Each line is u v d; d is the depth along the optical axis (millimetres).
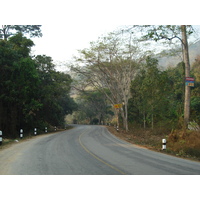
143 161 10062
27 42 30578
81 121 95812
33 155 11172
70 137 22672
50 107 37438
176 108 27531
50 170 7879
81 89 41375
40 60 36219
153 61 27875
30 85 28000
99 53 33156
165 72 27375
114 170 8062
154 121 30516
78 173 7520
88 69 36438
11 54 26562
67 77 39469
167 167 8781
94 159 10281
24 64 26969
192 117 21703
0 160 9750
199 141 14305
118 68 34406
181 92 30656
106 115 80812
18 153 11867
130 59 32906
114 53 32938
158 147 15961
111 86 37594
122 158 10773
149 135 24719
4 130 29672
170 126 24609
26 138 22469
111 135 27188
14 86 26719
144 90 27156
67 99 58156
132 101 38062
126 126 34312
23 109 28438
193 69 35156
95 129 40719
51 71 36812
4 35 36906
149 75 27422
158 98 26328
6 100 27031
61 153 11922
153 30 16844
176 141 16703
